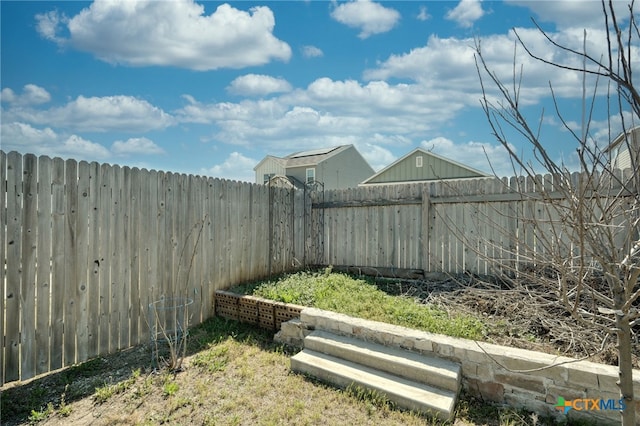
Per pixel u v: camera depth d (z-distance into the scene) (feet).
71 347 12.33
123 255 13.96
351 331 13.41
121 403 10.50
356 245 22.68
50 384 11.55
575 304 5.49
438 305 15.43
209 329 16.38
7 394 10.93
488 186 18.07
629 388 5.45
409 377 11.30
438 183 19.65
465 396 11.00
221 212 18.56
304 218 24.53
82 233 12.64
